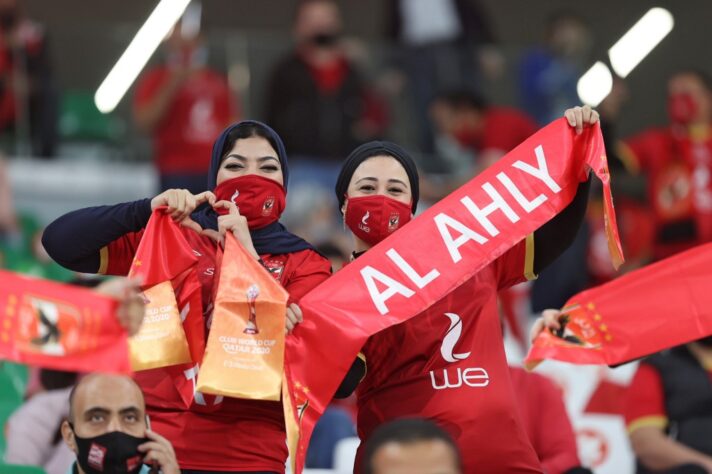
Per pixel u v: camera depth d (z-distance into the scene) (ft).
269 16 163.43
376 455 36.60
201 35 114.73
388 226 50.57
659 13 123.44
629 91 121.49
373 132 115.03
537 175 51.65
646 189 106.73
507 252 52.19
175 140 109.70
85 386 46.52
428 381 48.83
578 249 98.27
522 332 95.86
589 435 78.28
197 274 48.73
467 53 118.73
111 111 116.57
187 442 48.06
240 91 114.93
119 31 116.98
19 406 68.18
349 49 117.39
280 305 46.88
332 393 47.78
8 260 102.17
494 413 48.42
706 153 104.01
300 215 109.09
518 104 118.62
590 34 123.13
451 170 114.42
